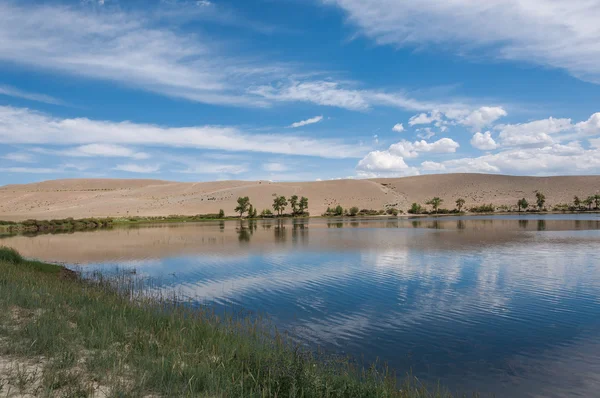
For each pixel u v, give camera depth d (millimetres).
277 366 9500
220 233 68688
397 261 33250
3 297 12867
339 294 21969
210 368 9195
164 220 128875
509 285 24000
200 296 21547
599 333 15703
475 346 14336
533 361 13102
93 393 7129
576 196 177125
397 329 16141
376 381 10555
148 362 8883
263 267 30984
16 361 8297
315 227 83875
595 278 25766
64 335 9984
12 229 85750
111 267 31656
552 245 43125
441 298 21062
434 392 10891
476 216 131500
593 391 11141
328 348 13914
